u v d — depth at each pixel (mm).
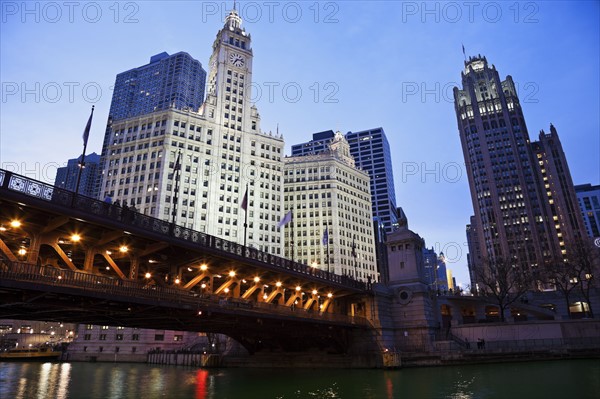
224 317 42031
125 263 40656
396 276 75250
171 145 133500
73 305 29781
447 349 66938
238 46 165625
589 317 81500
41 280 26031
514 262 166750
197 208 131750
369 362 63562
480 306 90688
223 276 45688
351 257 162750
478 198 190250
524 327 70875
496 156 190750
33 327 137625
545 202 183375
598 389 36312
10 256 26828
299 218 164125
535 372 50000
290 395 38719
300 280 53062
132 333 101812
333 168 169625
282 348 70562
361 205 178625
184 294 35406
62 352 104062
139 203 128000
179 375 60938
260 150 153875
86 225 30953
